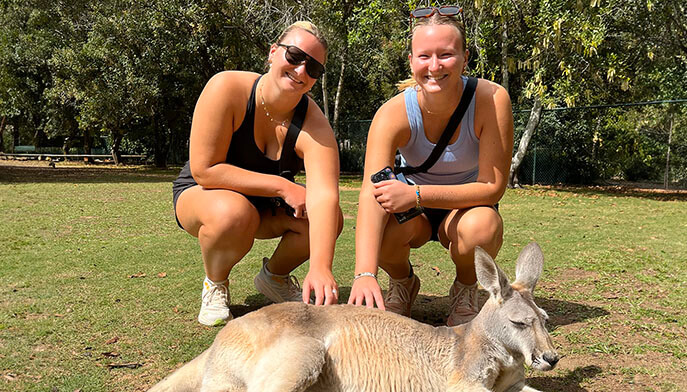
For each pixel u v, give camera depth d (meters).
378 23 18.61
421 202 4.03
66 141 37.72
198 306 4.80
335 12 20.39
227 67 25.09
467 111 4.14
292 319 2.90
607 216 11.49
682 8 17.66
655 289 5.67
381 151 4.20
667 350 4.02
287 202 4.17
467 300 4.44
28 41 29.16
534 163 21.58
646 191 19.03
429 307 5.09
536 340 2.87
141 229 8.77
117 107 24.84
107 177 21.64
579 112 21.36
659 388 3.43
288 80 4.04
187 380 2.94
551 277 6.18
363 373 2.91
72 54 24.97
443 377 3.02
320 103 28.94
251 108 4.23
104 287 5.34
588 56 15.83
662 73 19.56
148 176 22.84
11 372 3.46
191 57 25.28
